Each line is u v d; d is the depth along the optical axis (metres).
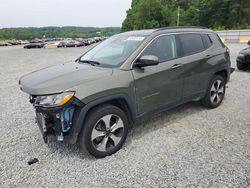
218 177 2.75
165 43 3.92
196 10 70.12
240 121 4.29
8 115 4.90
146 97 3.59
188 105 5.21
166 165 3.01
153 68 3.63
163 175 2.81
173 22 73.75
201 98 4.67
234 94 5.98
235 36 33.66
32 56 20.77
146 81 3.53
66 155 3.32
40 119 3.19
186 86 4.20
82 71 3.35
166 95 3.88
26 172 2.95
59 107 2.81
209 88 4.72
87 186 2.67
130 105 3.40
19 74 10.07
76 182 2.74
